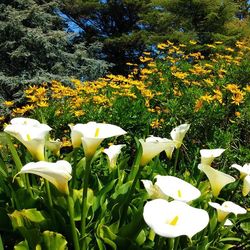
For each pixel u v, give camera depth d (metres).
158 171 1.50
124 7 14.38
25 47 8.92
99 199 1.25
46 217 1.14
